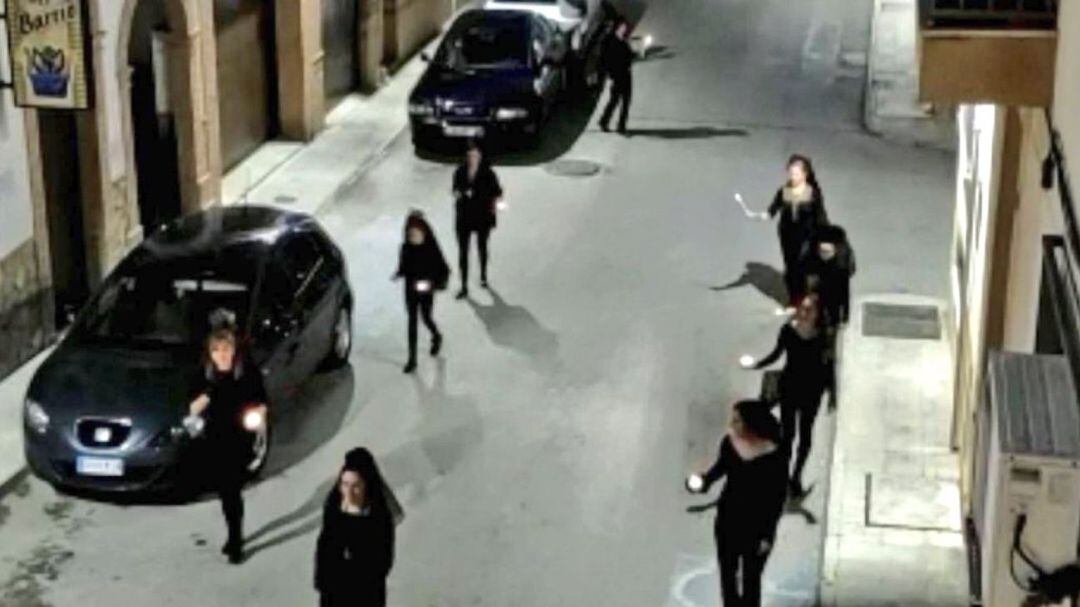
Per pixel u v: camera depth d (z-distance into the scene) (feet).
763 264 69.67
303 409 56.29
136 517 49.49
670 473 52.75
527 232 73.00
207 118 71.72
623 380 59.06
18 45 54.34
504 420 55.98
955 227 60.90
